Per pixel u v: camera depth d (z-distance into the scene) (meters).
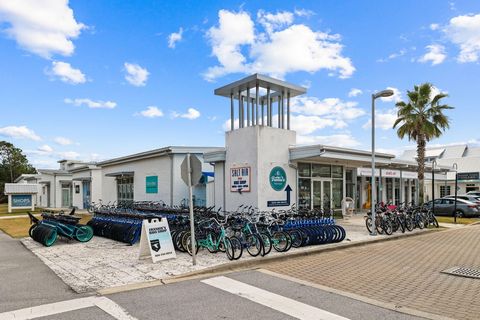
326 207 15.77
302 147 14.17
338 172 17.72
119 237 11.55
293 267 7.82
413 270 7.54
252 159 13.73
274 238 9.27
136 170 23.03
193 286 6.24
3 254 9.60
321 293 5.84
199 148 19.17
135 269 7.50
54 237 10.91
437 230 15.09
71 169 34.97
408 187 28.92
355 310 5.02
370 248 10.45
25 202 30.42
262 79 13.48
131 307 5.16
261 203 13.45
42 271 7.49
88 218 21.83
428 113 21.69
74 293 5.90
